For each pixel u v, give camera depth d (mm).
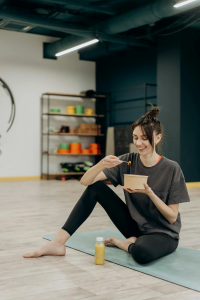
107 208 2387
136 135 2105
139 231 2398
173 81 7133
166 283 1875
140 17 5938
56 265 2166
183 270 2072
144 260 2127
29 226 3381
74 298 1664
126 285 1840
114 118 9234
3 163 8500
